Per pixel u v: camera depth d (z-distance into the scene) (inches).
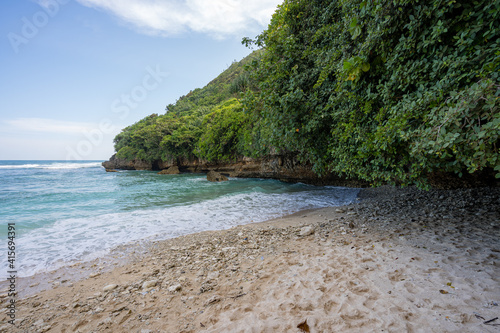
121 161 1953.7
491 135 92.0
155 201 432.5
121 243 214.7
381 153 186.1
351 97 205.8
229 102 1419.8
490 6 113.0
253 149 845.8
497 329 70.4
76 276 153.2
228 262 155.0
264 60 305.3
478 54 113.8
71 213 335.0
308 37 312.0
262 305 100.9
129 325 96.0
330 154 286.2
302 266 136.7
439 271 111.6
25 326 99.8
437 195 308.0
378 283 107.3
